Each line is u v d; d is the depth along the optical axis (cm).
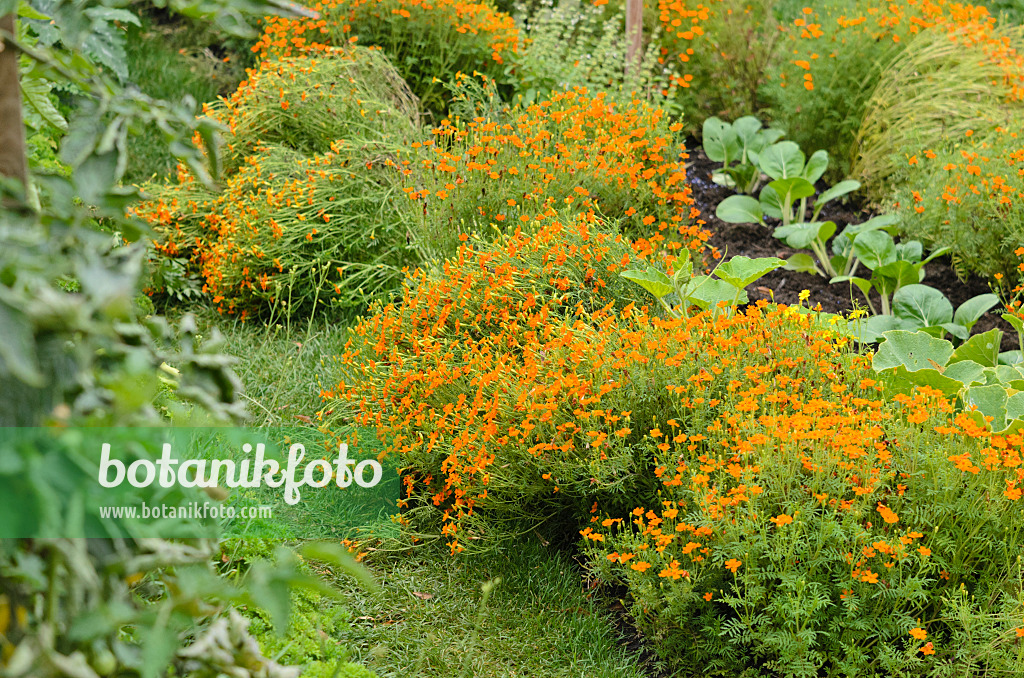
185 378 125
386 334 360
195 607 116
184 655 132
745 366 308
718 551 249
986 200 457
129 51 685
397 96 556
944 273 485
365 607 279
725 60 646
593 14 693
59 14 124
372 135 517
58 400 109
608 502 301
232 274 445
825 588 243
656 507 296
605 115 490
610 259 373
